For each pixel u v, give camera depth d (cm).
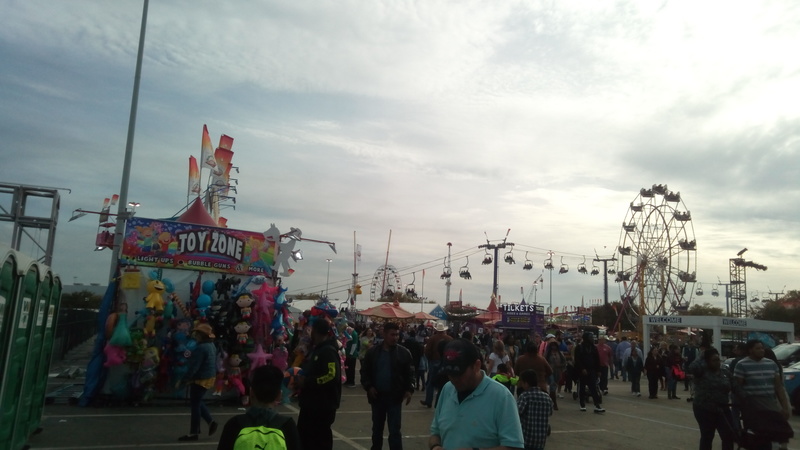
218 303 1167
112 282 1152
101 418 970
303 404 600
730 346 2458
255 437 327
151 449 768
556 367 1373
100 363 1099
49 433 833
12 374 607
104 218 2136
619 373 2659
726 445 720
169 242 1198
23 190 1331
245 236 1254
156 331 1144
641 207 6234
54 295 833
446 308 5322
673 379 1719
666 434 1074
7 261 557
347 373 1641
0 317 547
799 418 1442
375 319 3603
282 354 1207
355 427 995
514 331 3328
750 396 693
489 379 351
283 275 1293
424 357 1652
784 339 2553
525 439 541
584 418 1243
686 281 5700
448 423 350
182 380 1102
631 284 6234
